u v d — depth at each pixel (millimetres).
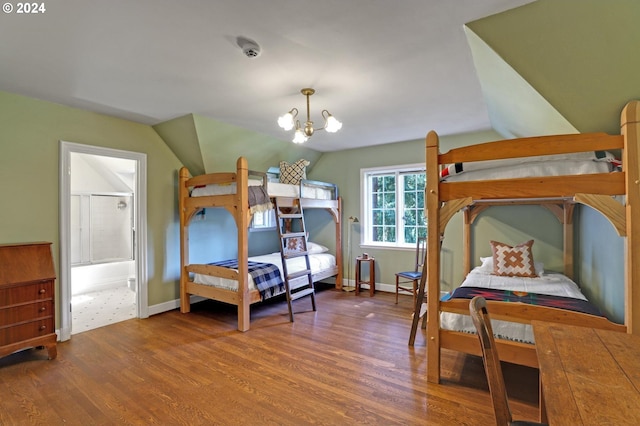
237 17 1810
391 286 5160
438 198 2305
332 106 3352
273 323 3705
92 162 5777
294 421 1935
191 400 2160
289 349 2975
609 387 996
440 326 2398
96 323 3736
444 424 1895
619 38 1695
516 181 2072
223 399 2170
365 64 2412
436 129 4262
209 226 4699
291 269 4414
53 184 3197
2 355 2570
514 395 2205
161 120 3793
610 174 1846
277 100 3162
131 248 6605
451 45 2143
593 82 1922
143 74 2551
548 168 2076
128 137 3799
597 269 3061
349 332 3404
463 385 2322
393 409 2043
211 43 2092
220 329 3518
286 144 5000
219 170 4500
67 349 2998
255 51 2148
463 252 4527
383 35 2020
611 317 2676
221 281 3791
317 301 4656
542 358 1199
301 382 2379
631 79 1838
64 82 2693
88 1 1640
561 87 2008
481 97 3111
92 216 6215
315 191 5016
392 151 5129
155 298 4082
